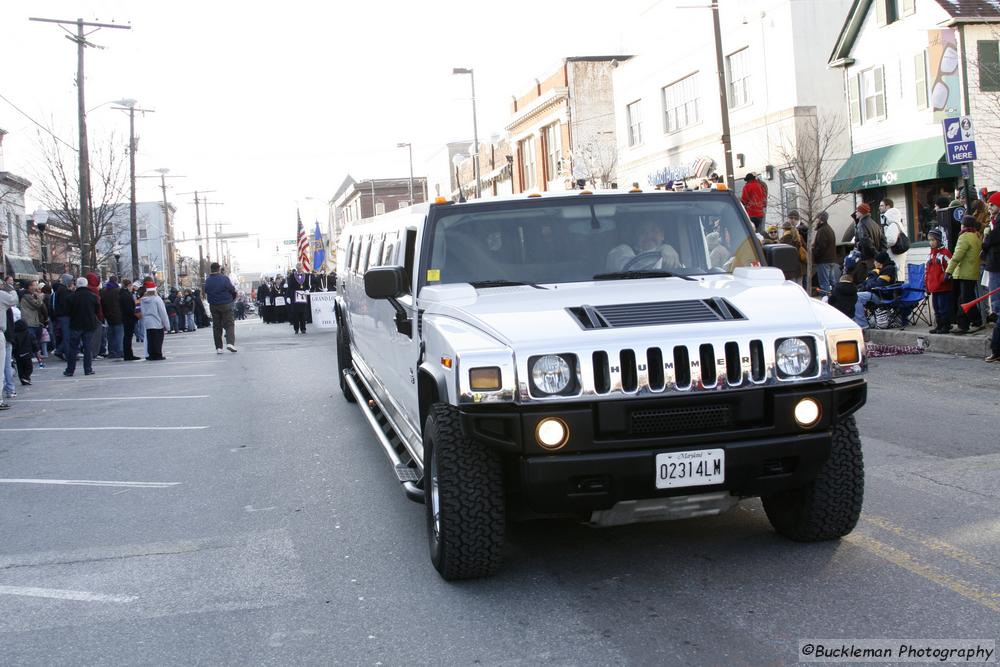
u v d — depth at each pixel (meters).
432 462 4.96
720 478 4.42
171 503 7.01
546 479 4.31
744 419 4.47
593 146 38.22
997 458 6.95
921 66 20.67
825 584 4.57
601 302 4.87
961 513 5.62
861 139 22.98
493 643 4.10
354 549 5.60
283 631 4.37
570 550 5.31
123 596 4.97
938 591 4.41
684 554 5.13
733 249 5.92
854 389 4.68
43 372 18.88
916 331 14.02
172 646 4.26
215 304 21.03
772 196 24.56
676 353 4.44
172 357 21.12
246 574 5.23
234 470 8.05
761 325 4.57
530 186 44.66
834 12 23.88
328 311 27.05
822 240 16.22
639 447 4.37
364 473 7.64
